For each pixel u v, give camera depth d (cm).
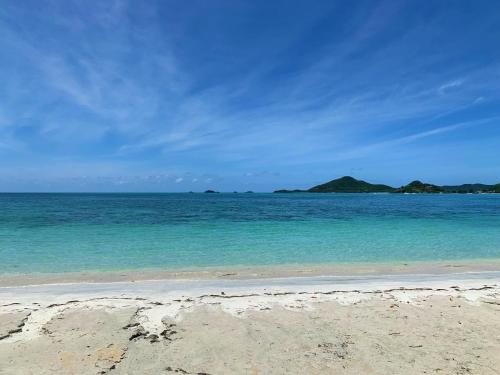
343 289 1036
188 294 972
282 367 580
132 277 1209
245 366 582
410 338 695
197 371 566
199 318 786
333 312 834
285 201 9175
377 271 1332
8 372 550
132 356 611
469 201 9656
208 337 690
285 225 2898
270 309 849
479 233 2436
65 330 712
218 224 2938
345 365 588
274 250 1758
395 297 952
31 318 772
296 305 880
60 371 557
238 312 827
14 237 2102
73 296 946
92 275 1237
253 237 2188
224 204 7131
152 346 648
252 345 658
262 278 1205
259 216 3841
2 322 746
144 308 845
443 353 633
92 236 2177
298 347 652
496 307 881
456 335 712
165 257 1570
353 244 1948
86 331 709
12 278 1184
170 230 2508
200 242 1983
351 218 3628
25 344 648
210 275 1249
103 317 783
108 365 578
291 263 1474
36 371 555
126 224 2875
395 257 1614
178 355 616
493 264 1484
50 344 650
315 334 709
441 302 913
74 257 1550
